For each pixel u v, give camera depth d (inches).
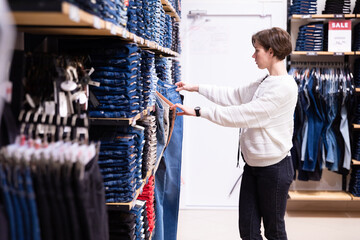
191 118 183.5
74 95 55.2
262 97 91.7
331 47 164.4
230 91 113.7
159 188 108.8
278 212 96.0
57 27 49.4
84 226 39.1
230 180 184.7
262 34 94.3
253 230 99.7
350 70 167.6
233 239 144.6
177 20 155.6
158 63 117.0
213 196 185.6
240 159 183.6
